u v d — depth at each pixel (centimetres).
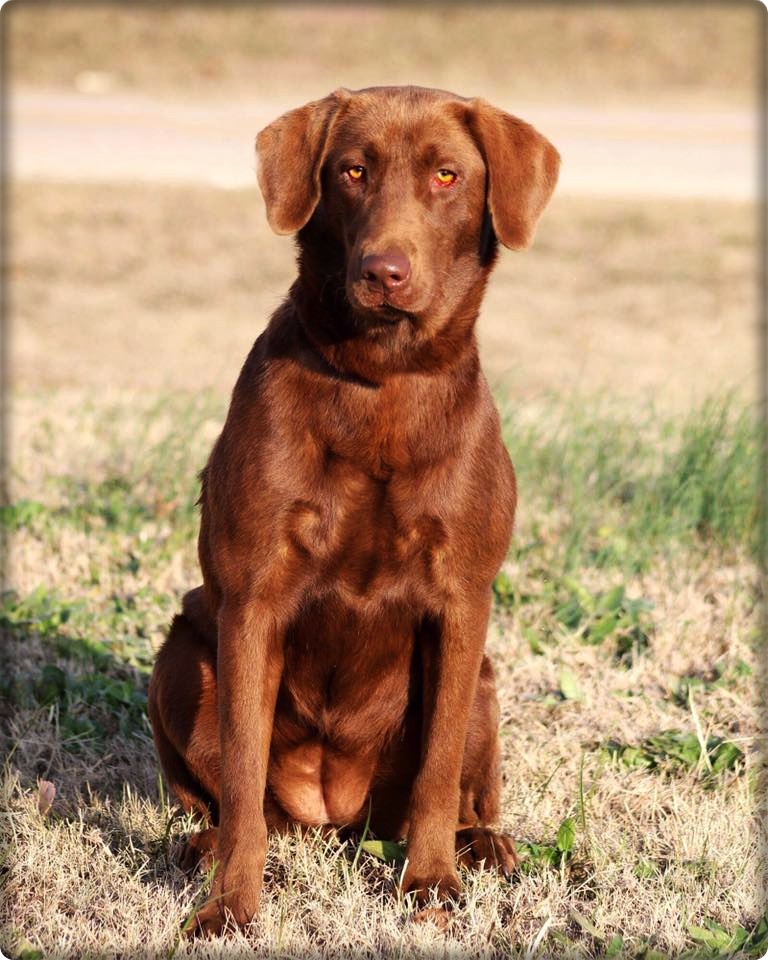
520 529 981
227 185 2589
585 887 563
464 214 560
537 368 1591
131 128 2942
